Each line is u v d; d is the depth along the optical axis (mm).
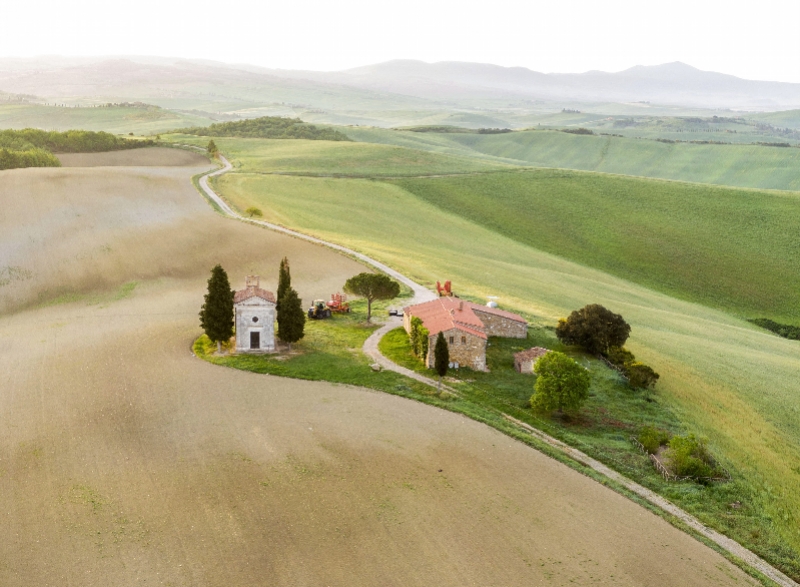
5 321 80750
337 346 70812
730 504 49781
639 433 59000
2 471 45969
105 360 65500
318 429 52594
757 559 43344
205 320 67750
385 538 40438
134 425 52375
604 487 48562
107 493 43500
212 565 37500
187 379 61156
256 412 55094
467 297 91250
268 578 36750
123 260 100750
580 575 38719
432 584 37031
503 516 43375
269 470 46594
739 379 77750
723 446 59344
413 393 60375
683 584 39031
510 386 64875
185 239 110625
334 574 37312
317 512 42375
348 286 78562
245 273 97625
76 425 52250
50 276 94688
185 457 47875
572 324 76188
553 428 57312
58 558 37781
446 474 47500
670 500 48875
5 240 106062
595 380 69125
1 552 38188
